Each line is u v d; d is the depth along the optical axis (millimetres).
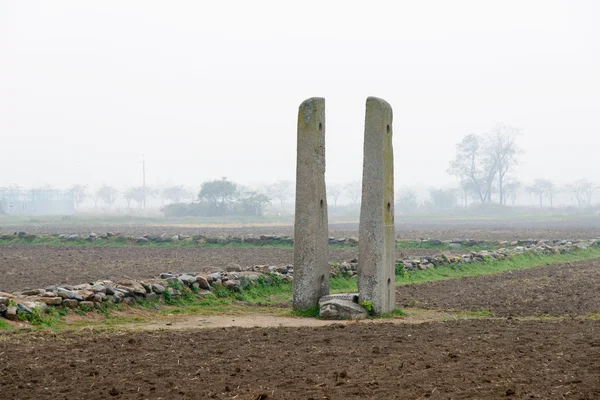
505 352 13172
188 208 115812
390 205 19484
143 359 12711
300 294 19594
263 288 24516
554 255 42062
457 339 14852
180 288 21562
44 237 47344
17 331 15180
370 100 18797
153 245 44969
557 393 9906
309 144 19344
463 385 10461
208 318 18797
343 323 17766
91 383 10906
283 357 12922
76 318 17422
